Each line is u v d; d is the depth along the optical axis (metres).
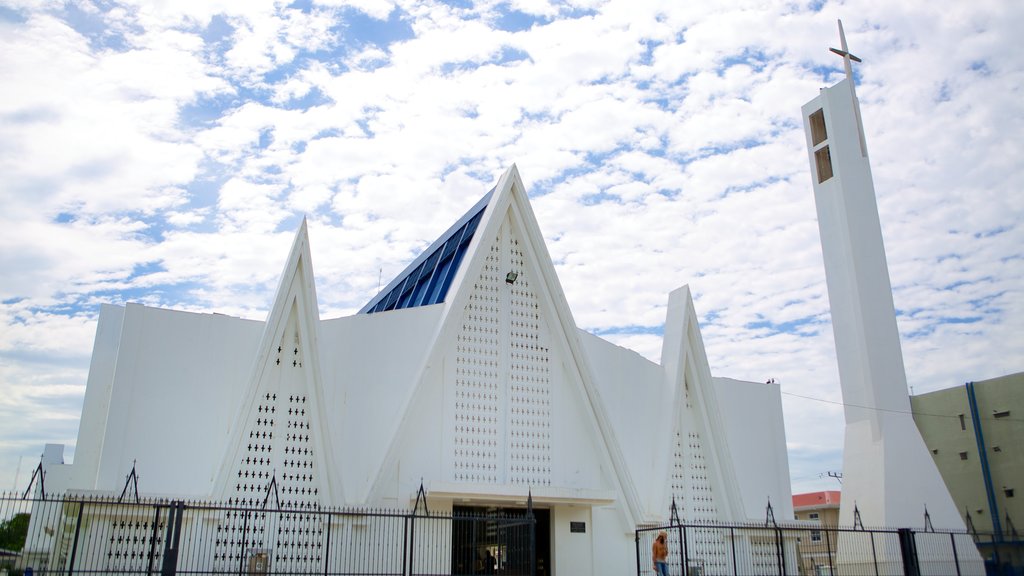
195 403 26.47
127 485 23.47
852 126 40.16
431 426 29.38
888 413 35.78
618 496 31.89
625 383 35.12
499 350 31.81
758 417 39.34
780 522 36.56
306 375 27.42
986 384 47.12
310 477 26.59
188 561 23.59
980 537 43.81
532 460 31.11
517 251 33.62
